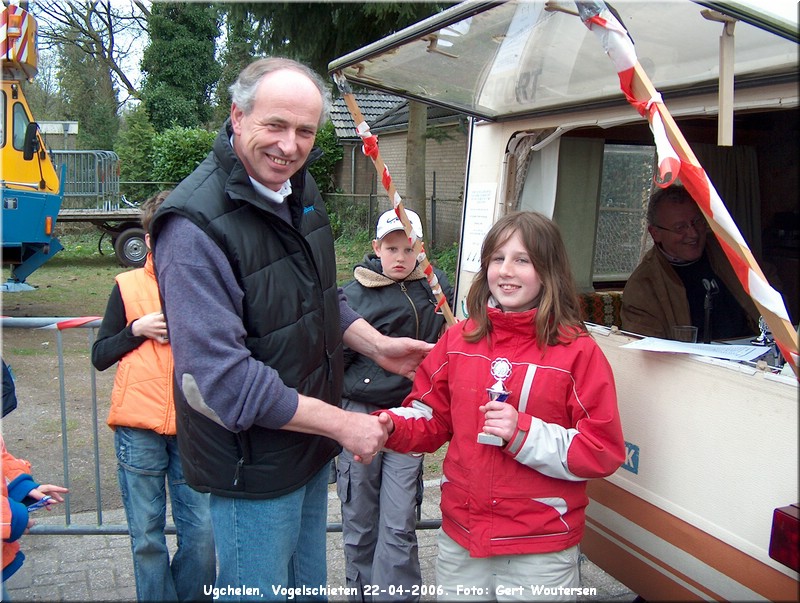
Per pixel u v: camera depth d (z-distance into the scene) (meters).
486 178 3.51
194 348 1.83
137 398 2.57
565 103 2.94
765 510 1.95
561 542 2.07
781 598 1.90
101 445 5.07
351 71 2.84
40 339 8.57
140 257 14.02
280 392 1.89
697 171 1.73
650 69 2.42
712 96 2.31
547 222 2.15
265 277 1.93
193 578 2.79
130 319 2.64
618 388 2.46
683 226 3.40
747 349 2.23
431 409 2.33
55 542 3.68
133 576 3.33
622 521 2.45
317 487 2.40
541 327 2.07
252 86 1.85
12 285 9.82
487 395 2.12
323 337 2.14
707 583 2.13
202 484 2.03
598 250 4.43
